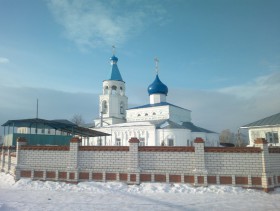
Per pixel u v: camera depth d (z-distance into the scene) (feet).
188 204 34.37
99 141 158.30
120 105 186.91
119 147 47.80
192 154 45.91
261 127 78.84
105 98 183.32
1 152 72.18
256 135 79.71
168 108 168.66
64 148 49.26
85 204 34.06
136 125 147.84
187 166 45.73
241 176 44.37
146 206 33.22
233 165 44.80
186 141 140.36
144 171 46.37
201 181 44.70
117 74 189.37
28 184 47.37
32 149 50.44
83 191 43.14
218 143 168.35
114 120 178.09
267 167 44.04
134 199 37.32
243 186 44.04
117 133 153.07
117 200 36.63
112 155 47.83
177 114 175.94
